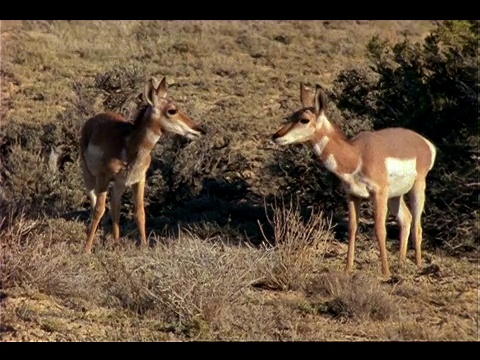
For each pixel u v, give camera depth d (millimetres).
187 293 11570
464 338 11211
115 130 15656
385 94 18547
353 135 17906
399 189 14852
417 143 15148
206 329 11164
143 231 15773
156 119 15375
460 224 16281
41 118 23531
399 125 17734
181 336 11055
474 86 17000
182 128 15438
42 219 16531
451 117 17344
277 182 18547
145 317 11688
